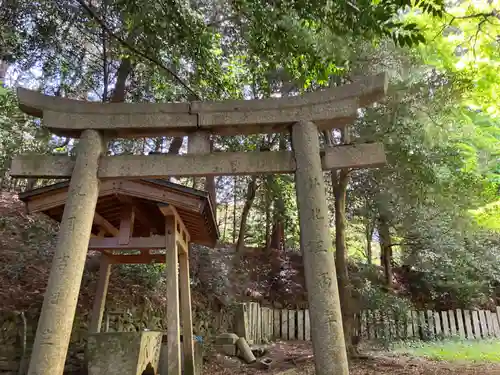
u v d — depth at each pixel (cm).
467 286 1400
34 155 404
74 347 646
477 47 584
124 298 808
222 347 892
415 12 638
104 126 400
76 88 1072
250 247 1666
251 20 480
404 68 783
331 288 334
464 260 1348
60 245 354
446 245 1291
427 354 973
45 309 332
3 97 834
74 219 364
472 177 881
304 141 380
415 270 1597
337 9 372
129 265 890
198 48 608
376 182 1057
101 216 652
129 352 482
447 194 862
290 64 529
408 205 1073
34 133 973
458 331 1311
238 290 1292
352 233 1864
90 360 480
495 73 596
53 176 400
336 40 448
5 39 859
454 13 552
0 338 570
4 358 560
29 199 566
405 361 862
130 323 786
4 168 924
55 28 916
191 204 559
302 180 369
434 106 760
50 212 602
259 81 874
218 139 974
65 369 607
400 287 1502
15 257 765
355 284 1398
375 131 831
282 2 412
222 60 822
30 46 903
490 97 663
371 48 743
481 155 871
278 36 452
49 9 891
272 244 1702
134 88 1048
